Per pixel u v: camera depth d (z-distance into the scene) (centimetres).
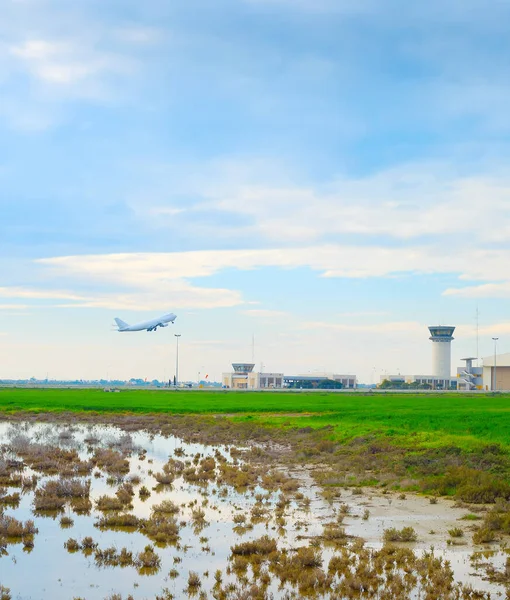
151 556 2156
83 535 2544
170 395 16438
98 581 2006
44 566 2153
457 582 1958
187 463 4656
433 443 4588
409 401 12131
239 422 7994
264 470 4241
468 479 3403
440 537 2486
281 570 2053
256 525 2689
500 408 8838
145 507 3058
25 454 5028
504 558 2205
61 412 9994
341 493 3441
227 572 2081
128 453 5278
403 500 3216
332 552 2300
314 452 5103
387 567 2097
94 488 3578
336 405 10762
